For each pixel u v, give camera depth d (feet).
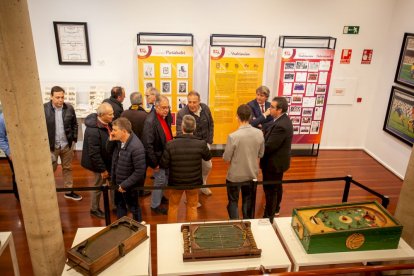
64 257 9.36
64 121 14.05
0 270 10.91
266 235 8.68
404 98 17.51
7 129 7.70
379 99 19.80
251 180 11.12
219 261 7.80
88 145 11.98
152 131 12.42
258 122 14.84
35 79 7.57
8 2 6.74
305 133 19.79
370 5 18.45
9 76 7.18
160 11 17.56
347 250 8.23
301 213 8.73
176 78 17.97
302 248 8.25
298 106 19.13
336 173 18.34
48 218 8.57
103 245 7.77
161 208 14.32
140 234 8.17
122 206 11.57
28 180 8.04
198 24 17.94
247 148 11.53
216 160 19.26
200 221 8.86
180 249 8.13
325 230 8.07
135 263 7.66
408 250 8.40
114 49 17.99
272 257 7.96
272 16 18.16
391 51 18.72
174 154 11.00
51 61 17.89
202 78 18.94
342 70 19.60
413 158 10.09
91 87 18.22
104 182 13.24
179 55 17.60
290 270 7.88
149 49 17.34
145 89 17.94
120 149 10.93
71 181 15.11
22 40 7.11
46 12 16.99
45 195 8.35
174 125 18.78
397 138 18.11
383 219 8.57
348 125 20.90
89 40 17.74
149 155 12.51
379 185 17.25
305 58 18.17
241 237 8.29
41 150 8.00
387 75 19.08
